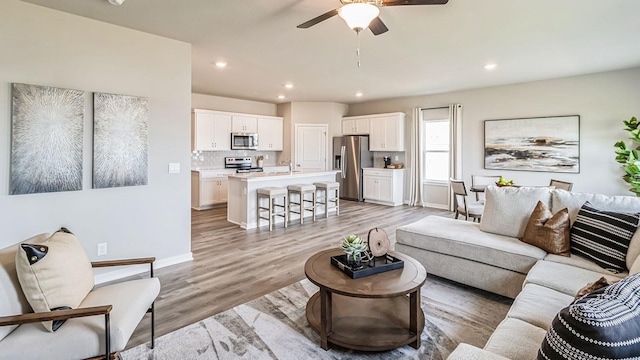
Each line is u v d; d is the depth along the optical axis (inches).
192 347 83.4
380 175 306.0
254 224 215.5
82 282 71.9
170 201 143.3
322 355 80.8
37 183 108.0
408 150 303.3
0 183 102.4
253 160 331.0
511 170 241.6
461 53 164.6
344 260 95.2
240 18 121.7
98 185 121.6
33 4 107.2
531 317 65.7
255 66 191.5
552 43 149.4
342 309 97.0
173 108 142.7
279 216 231.3
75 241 77.9
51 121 110.2
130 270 132.6
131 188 131.6
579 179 214.5
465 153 265.1
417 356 80.5
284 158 340.8
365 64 185.5
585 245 97.1
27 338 59.6
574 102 214.4
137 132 131.0
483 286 112.2
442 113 278.7
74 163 115.4
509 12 116.3
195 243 177.6
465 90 263.1
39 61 108.6
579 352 34.9
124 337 63.4
